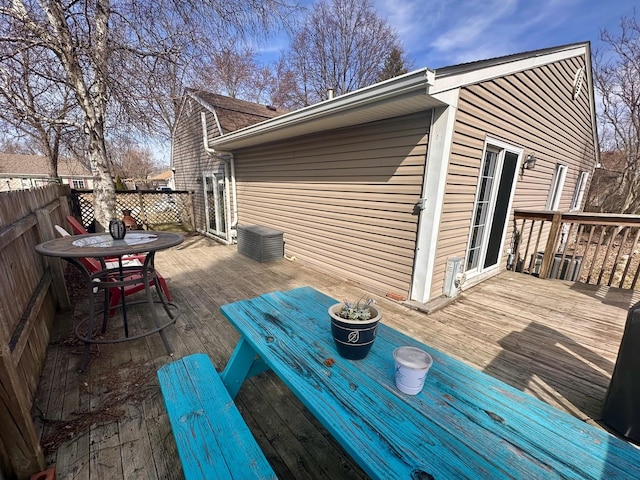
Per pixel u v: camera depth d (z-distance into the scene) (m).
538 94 4.35
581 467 0.81
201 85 5.27
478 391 1.11
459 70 2.68
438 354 1.37
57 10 3.95
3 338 1.22
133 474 1.39
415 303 3.35
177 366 1.59
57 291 3.08
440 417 0.98
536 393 2.02
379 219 3.66
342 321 1.23
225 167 6.59
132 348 2.48
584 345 2.62
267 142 5.41
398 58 15.85
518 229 5.11
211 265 5.04
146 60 4.63
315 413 1.00
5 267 1.84
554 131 5.21
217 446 1.08
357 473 1.43
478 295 3.82
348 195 4.02
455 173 3.16
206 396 1.36
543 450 0.86
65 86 4.83
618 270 5.65
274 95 16.56
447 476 0.77
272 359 1.29
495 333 2.81
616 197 10.60
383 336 1.53
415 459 0.82
